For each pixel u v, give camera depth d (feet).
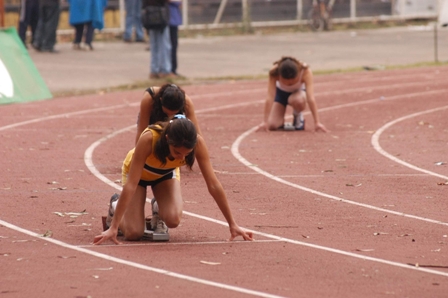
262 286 47.65
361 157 94.22
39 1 210.38
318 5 296.71
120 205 56.59
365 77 182.09
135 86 163.73
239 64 201.87
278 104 114.32
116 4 259.60
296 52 230.07
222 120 124.88
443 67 199.41
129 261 52.90
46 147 100.32
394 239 59.47
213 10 288.30
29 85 146.51
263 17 296.71
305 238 59.57
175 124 53.98
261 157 94.22
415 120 123.13
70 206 69.72
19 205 69.82
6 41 146.92
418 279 49.52
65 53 211.61
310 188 77.87
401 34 285.23
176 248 56.44
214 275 49.83
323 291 46.80
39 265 51.93
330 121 123.13
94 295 45.70
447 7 208.54
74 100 146.10
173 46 173.17
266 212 68.08
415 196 74.28
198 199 72.69
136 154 55.72
